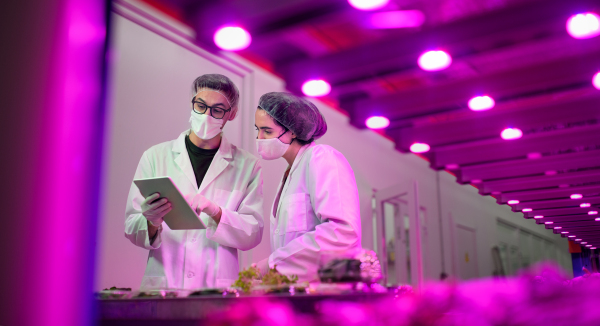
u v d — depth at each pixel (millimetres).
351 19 2717
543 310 431
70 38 1450
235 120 3557
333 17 2607
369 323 483
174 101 3162
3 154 1431
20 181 1392
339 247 1406
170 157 2090
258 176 2154
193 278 1895
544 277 491
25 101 1435
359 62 3246
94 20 1543
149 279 1879
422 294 505
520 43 3021
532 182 6148
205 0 2703
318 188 1552
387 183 5531
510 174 5742
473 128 4617
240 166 2146
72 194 1394
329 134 4625
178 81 3207
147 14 3016
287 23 2623
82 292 1372
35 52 1452
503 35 2904
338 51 3318
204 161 2115
